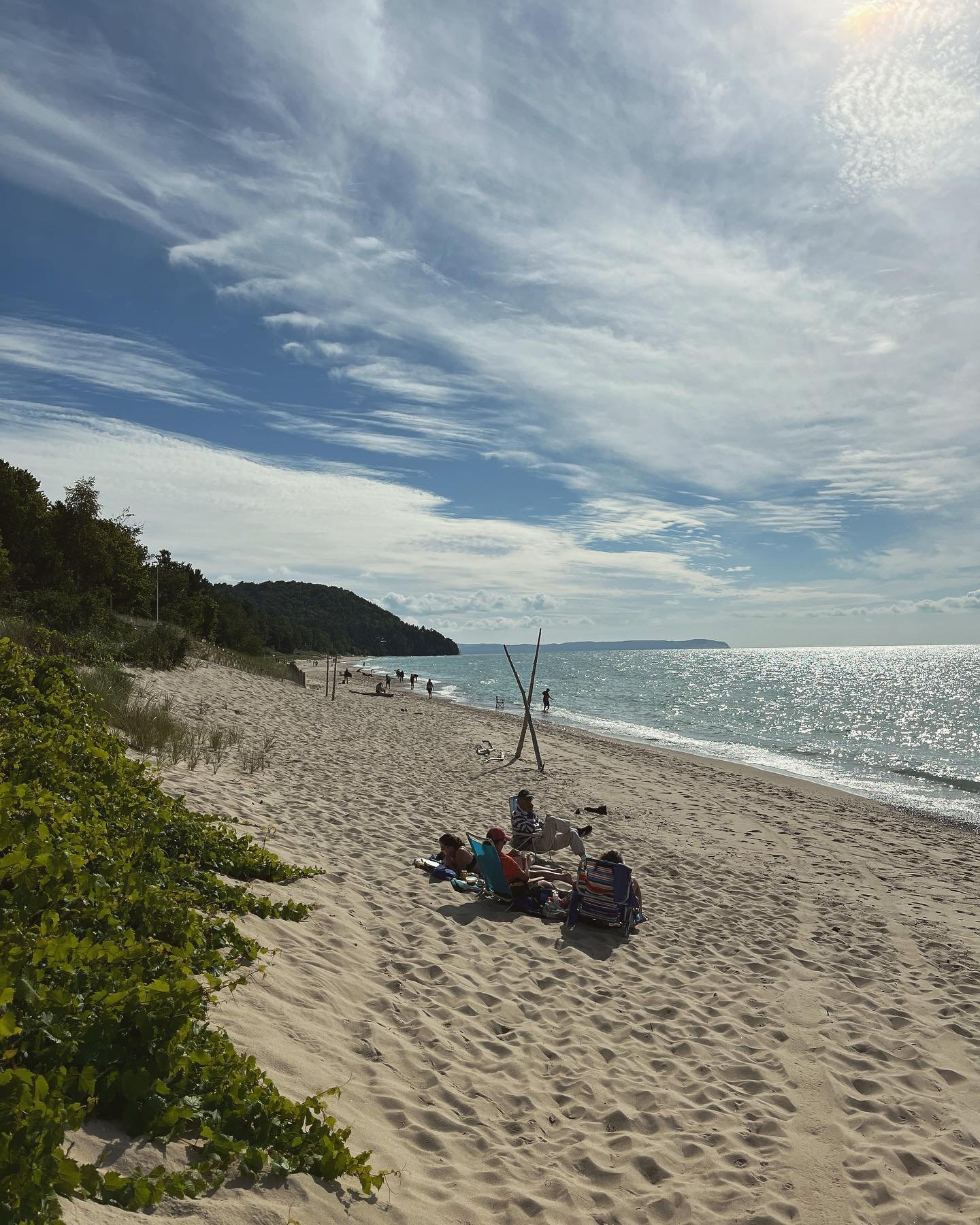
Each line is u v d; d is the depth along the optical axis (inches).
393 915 291.9
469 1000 231.6
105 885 157.0
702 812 631.2
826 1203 159.3
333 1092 132.9
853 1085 211.8
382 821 430.9
